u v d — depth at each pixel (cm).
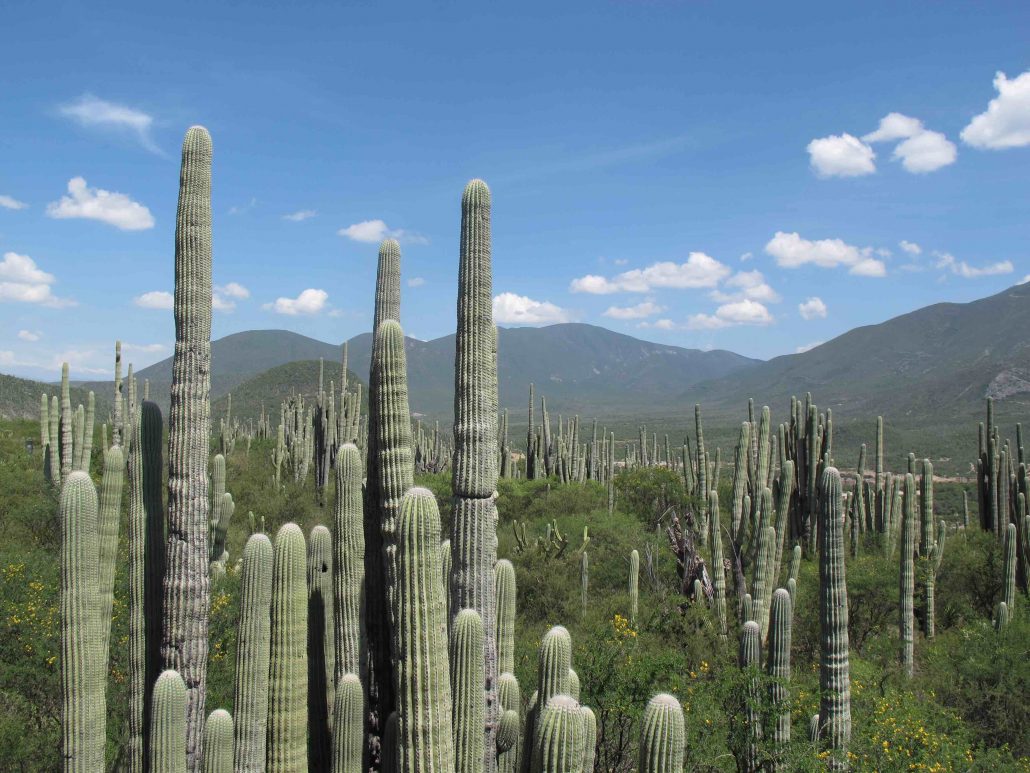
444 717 432
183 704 568
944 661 1350
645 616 1496
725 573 1708
